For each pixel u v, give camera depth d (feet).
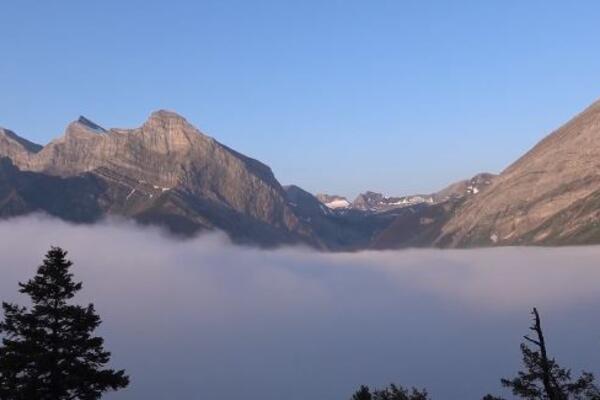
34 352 84.84
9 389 83.51
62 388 86.28
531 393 75.10
